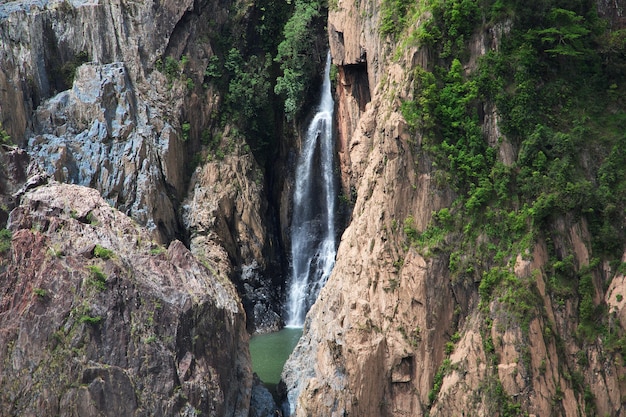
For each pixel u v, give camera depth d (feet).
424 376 160.45
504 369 154.71
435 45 170.81
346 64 202.80
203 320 161.38
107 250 160.04
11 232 160.35
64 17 226.17
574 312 157.99
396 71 172.14
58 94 220.02
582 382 154.81
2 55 213.87
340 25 201.26
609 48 170.19
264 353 206.90
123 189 216.13
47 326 151.84
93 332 152.35
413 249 164.25
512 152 165.78
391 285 164.45
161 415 151.74
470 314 161.68
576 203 160.97
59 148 210.79
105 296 154.81
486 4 171.12
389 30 181.57
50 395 148.97
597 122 167.22
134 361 152.87
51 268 155.74
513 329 155.74
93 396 149.28
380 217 167.63
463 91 168.35
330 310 171.63
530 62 168.66
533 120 166.20
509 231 162.09
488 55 169.07
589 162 164.14
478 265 161.79
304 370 173.68
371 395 160.76
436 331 161.58
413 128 166.71
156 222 218.59
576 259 160.04
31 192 167.63
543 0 170.40
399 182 166.91
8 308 153.89
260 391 174.50
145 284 159.22
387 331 162.71
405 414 160.35
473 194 164.55
